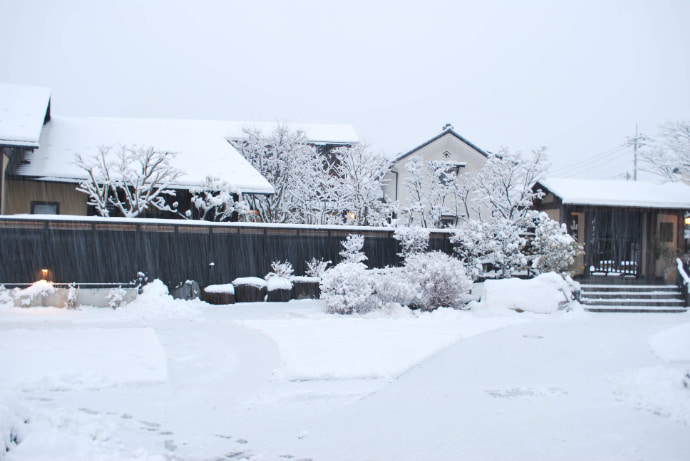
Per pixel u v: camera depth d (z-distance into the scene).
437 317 13.46
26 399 6.33
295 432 5.51
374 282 13.80
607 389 7.23
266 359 8.66
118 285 13.76
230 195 18.47
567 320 13.94
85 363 7.80
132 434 5.29
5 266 13.34
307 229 16.69
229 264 15.65
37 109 18.03
